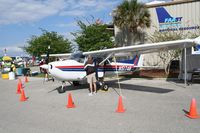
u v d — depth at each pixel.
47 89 13.54
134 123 6.16
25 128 6.11
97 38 21.02
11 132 5.84
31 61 48.03
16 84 17.28
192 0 19.78
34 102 9.69
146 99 9.40
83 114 7.33
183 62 14.95
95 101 9.35
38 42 33.28
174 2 20.62
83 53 12.38
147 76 17.86
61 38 34.38
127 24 21.53
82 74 12.05
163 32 20.84
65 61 11.72
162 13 21.31
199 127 5.66
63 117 7.06
